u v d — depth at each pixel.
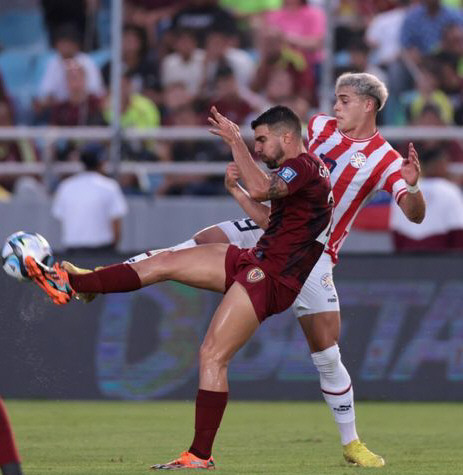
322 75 44.56
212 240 21.91
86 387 36.16
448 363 35.81
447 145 42.88
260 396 36.19
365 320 36.03
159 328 36.16
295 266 19.25
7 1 48.72
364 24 46.91
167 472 18.69
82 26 47.91
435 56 45.97
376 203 42.22
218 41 46.84
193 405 34.94
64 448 24.19
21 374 35.94
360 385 36.09
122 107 45.94
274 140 19.62
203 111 45.72
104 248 40.88
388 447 24.95
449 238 40.59
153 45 47.22
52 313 35.81
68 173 44.16
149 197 43.72
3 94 47.47
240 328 19.03
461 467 20.72
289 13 46.69
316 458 22.30
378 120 45.97
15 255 19.05
